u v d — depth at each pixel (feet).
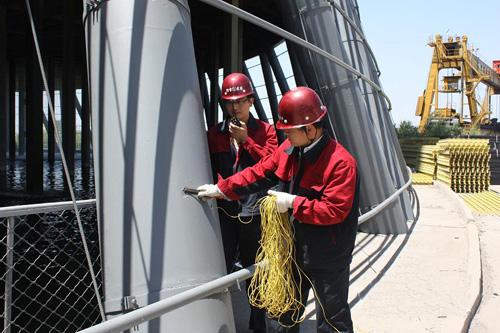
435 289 15.39
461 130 103.35
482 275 18.81
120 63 8.96
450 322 12.76
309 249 8.93
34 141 52.24
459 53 128.67
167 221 8.75
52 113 7.79
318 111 8.59
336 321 9.21
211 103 67.67
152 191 8.75
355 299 14.53
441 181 48.16
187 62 9.29
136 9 8.98
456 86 132.57
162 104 8.88
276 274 9.00
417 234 23.72
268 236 9.08
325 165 8.55
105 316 8.90
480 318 14.60
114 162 8.96
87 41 9.54
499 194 43.62
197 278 8.83
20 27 71.05
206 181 9.32
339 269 9.04
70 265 22.57
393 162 27.73
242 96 11.14
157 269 8.68
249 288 11.58
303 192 8.84
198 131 9.27
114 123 8.98
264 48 59.52
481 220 30.63
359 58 25.48
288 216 9.11
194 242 8.89
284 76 58.13
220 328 9.07
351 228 8.84
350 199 8.43
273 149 11.66
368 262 18.67
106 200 9.09
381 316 13.15
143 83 8.86
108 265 9.04
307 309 13.39
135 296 8.68
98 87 9.21
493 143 65.92
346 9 25.44
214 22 62.13
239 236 12.01
